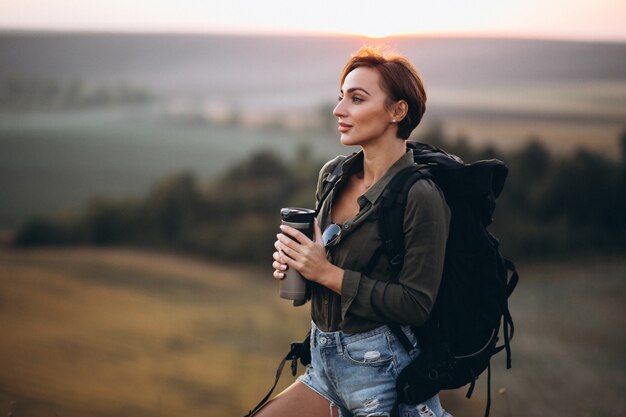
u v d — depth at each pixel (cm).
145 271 7938
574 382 3241
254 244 8606
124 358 4841
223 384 4269
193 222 9406
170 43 18788
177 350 5050
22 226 9512
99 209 9606
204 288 7175
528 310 5147
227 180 10062
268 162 10525
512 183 8350
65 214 9756
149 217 9462
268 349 5069
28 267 8100
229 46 17488
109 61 17338
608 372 3481
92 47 18362
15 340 5297
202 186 9906
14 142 13038
